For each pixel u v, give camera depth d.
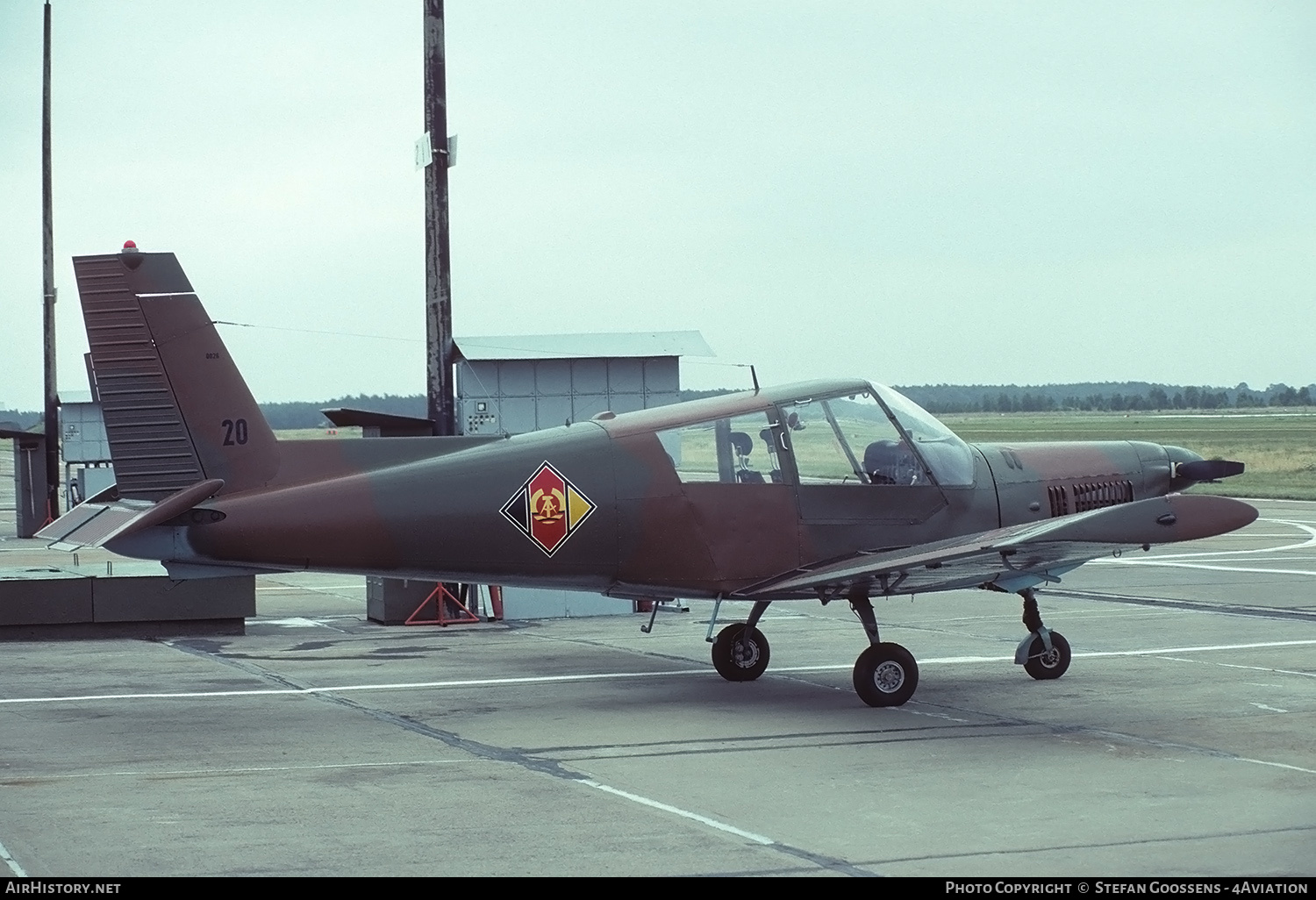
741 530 11.08
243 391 10.59
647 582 11.02
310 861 6.33
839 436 11.38
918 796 7.59
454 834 6.79
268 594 21.50
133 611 15.72
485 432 18.38
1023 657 11.80
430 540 10.48
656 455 10.97
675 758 8.70
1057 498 12.01
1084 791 7.67
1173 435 102.69
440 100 17.08
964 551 9.74
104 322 10.52
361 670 12.98
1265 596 18.62
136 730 9.78
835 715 10.29
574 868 6.20
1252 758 8.57
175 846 6.58
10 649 14.63
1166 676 11.95
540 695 11.41
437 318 17.16
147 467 10.53
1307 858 6.31
